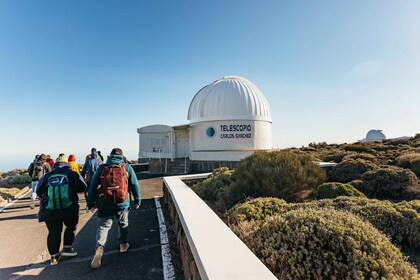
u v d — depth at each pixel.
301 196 5.53
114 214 3.16
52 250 2.99
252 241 2.64
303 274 2.05
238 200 5.40
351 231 2.26
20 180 11.76
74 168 6.61
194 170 15.01
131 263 2.99
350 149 15.98
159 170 15.53
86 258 3.19
